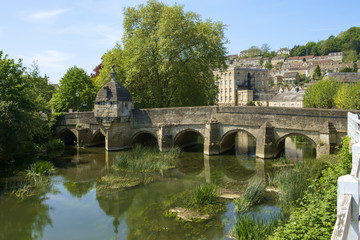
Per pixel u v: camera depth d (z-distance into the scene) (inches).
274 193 640.4
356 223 177.8
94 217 567.8
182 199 629.9
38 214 588.1
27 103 1095.6
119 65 1476.4
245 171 863.1
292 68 4899.1
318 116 885.8
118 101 1205.1
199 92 1376.7
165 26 1228.5
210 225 495.2
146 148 1261.1
